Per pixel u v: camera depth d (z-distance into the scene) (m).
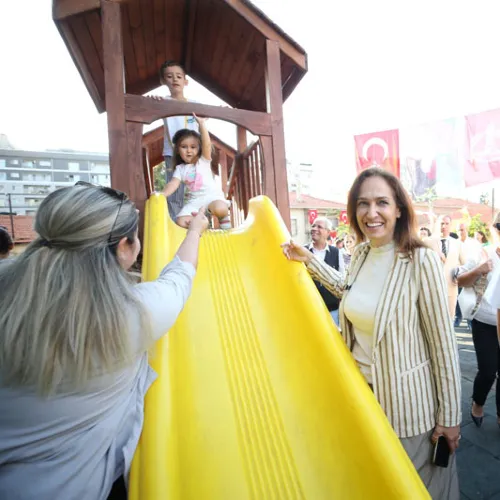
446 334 1.36
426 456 1.39
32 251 0.89
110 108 2.74
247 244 2.64
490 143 7.59
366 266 1.65
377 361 1.43
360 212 1.55
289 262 2.14
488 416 3.04
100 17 2.96
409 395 1.38
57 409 0.83
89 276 0.85
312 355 1.60
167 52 4.42
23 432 0.83
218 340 1.85
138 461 1.08
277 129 3.27
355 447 1.23
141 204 2.78
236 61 4.04
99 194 0.96
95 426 0.90
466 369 4.21
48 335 0.77
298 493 1.22
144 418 1.21
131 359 0.91
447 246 6.05
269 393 1.56
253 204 3.11
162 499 0.99
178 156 3.72
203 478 1.25
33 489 0.83
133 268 2.75
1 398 0.82
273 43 3.33
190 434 1.38
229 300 2.13
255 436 1.39
